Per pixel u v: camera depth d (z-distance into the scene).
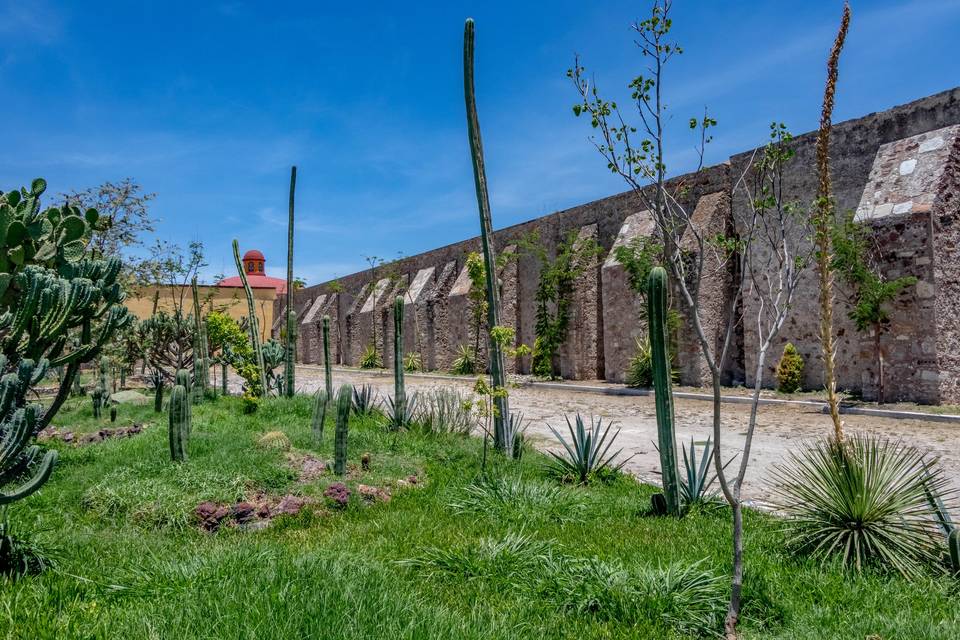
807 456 5.70
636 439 12.04
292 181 14.98
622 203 24.62
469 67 9.51
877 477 5.06
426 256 38.38
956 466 8.89
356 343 44.59
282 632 3.24
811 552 5.09
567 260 26.09
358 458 8.52
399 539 5.44
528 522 6.20
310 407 12.33
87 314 5.41
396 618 3.50
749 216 18.86
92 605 3.73
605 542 5.48
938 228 14.19
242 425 10.42
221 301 50.66
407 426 10.78
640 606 4.01
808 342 17.61
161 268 20.36
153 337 18.11
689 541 5.50
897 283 14.09
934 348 13.94
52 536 5.24
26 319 4.84
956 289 14.45
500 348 9.34
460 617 3.72
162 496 6.38
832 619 3.96
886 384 14.68
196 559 4.43
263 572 4.09
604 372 25.48
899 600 4.21
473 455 9.16
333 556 4.56
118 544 5.23
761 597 4.17
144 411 13.02
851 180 16.70
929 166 14.67
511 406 18.00
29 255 5.52
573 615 4.07
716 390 3.87
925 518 5.48
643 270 20.53
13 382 4.19
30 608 3.65
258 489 6.89
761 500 7.32
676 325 20.25
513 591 4.35
